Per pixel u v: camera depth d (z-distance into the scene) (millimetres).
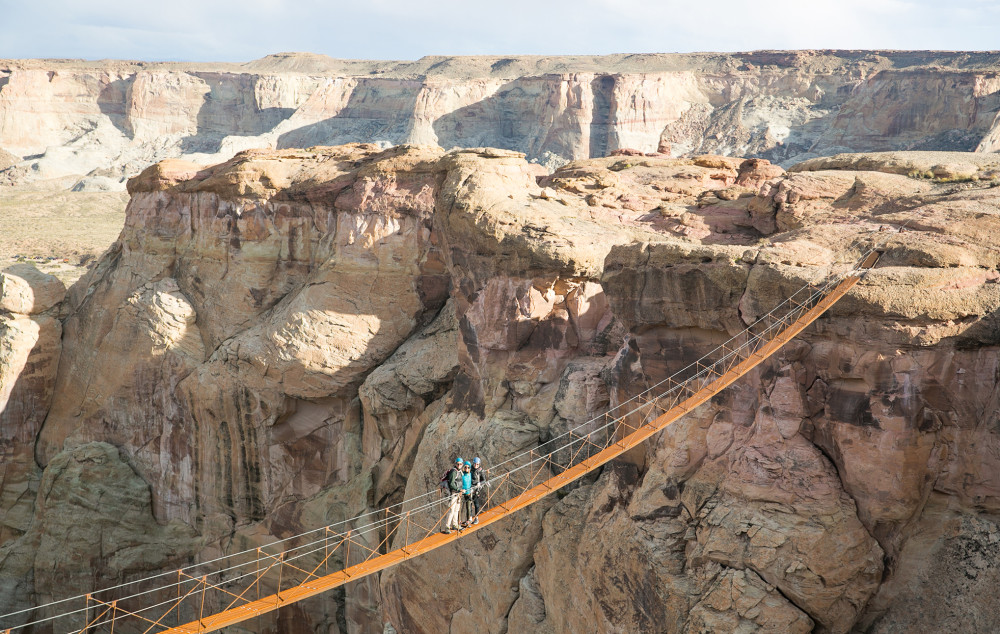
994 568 23609
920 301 24219
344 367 45844
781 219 38125
